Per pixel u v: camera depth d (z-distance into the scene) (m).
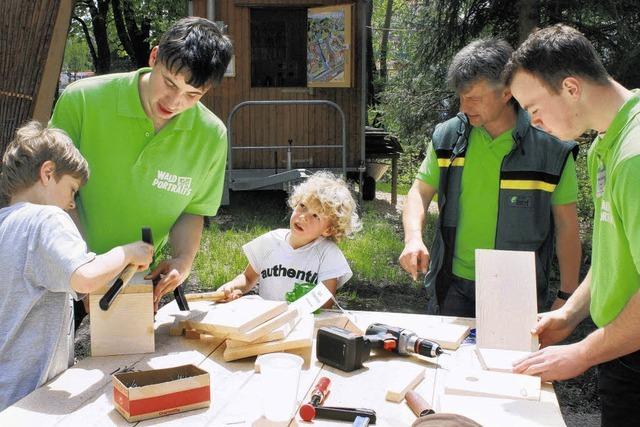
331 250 2.86
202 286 5.65
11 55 4.38
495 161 2.75
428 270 3.02
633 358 2.16
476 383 1.87
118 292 2.01
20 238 1.96
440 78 7.62
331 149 9.20
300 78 9.12
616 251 1.93
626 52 6.02
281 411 1.70
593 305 2.13
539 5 6.41
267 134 9.10
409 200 2.95
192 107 2.60
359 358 2.04
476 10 7.02
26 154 2.04
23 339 1.97
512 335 2.20
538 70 1.92
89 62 23.92
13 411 1.75
